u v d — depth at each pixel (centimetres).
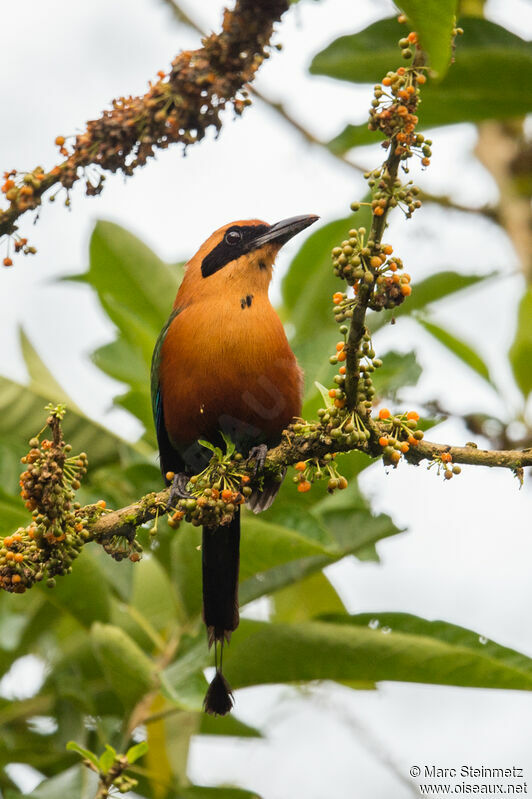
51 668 1123
